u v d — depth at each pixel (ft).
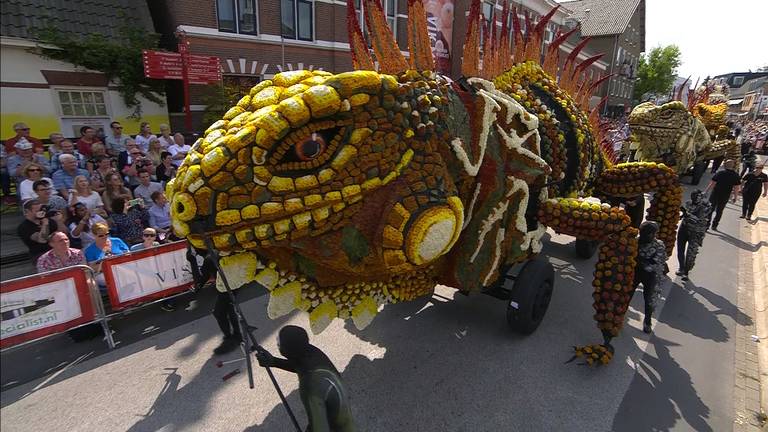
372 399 9.57
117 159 14.46
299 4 32.14
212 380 10.15
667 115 22.44
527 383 10.23
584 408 9.48
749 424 9.29
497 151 9.17
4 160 8.05
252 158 6.15
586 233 10.94
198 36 26.23
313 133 6.41
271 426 8.77
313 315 8.07
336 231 7.09
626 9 81.15
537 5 46.60
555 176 11.53
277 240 6.68
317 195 6.59
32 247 11.43
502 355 11.30
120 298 12.34
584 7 87.30
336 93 6.39
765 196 31.30
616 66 82.64
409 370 10.61
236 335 11.61
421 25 8.36
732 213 28.27
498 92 9.57
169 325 12.69
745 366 11.42
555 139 11.44
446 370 10.63
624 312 10.80
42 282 10.52
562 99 12.80
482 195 9.16
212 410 9.20
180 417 9.00
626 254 10.75
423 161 7.47
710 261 19.26
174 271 13.34
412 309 13.61
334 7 33.60
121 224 14.46
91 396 9.62
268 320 12.82
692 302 15.01
